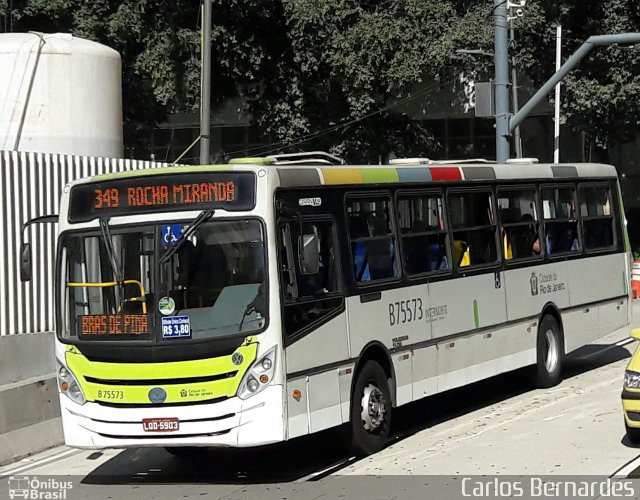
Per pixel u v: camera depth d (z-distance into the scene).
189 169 10.12
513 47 30.16
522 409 13.48
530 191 15.20
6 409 12.12
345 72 30.88
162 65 31.47
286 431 9.76
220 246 9.93
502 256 14.24
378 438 11.35
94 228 10.34
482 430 12.22
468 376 13.22
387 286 11.70
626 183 41.00
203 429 9.72
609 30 31.33
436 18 30.89
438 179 13.05
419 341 12.22
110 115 19.44
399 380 11.80
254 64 32.19
